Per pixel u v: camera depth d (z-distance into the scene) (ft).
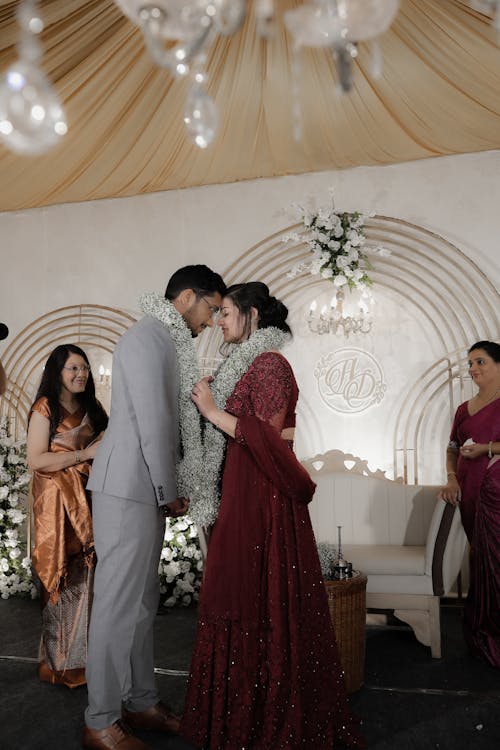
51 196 19.03
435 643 12.48
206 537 10.34
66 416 11.12
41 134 5.37
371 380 17.19
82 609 10.88
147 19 6.64
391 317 17.17
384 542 15.25
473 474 12.96
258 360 8.69
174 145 16.55
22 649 12.94
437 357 16.84
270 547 8.38
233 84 14.55
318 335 17.58
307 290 17.67
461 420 14.10
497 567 12.28
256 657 8.21
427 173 16.94
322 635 8.55
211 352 17.93
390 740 9.02
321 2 6.52
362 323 17.20
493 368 13.66
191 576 16.07
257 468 8.54
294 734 8.00
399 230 17.02
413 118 15.33
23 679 11.27
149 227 18.86
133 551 8.45
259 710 8.17
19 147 5.55
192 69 13.88
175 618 15.08
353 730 8.76
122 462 8.46
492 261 16.49
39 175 17.67
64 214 19.61
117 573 8.41
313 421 17.46
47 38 12.55
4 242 19.97
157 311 8.89
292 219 17.70
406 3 12.19
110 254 19.16
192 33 6.81
